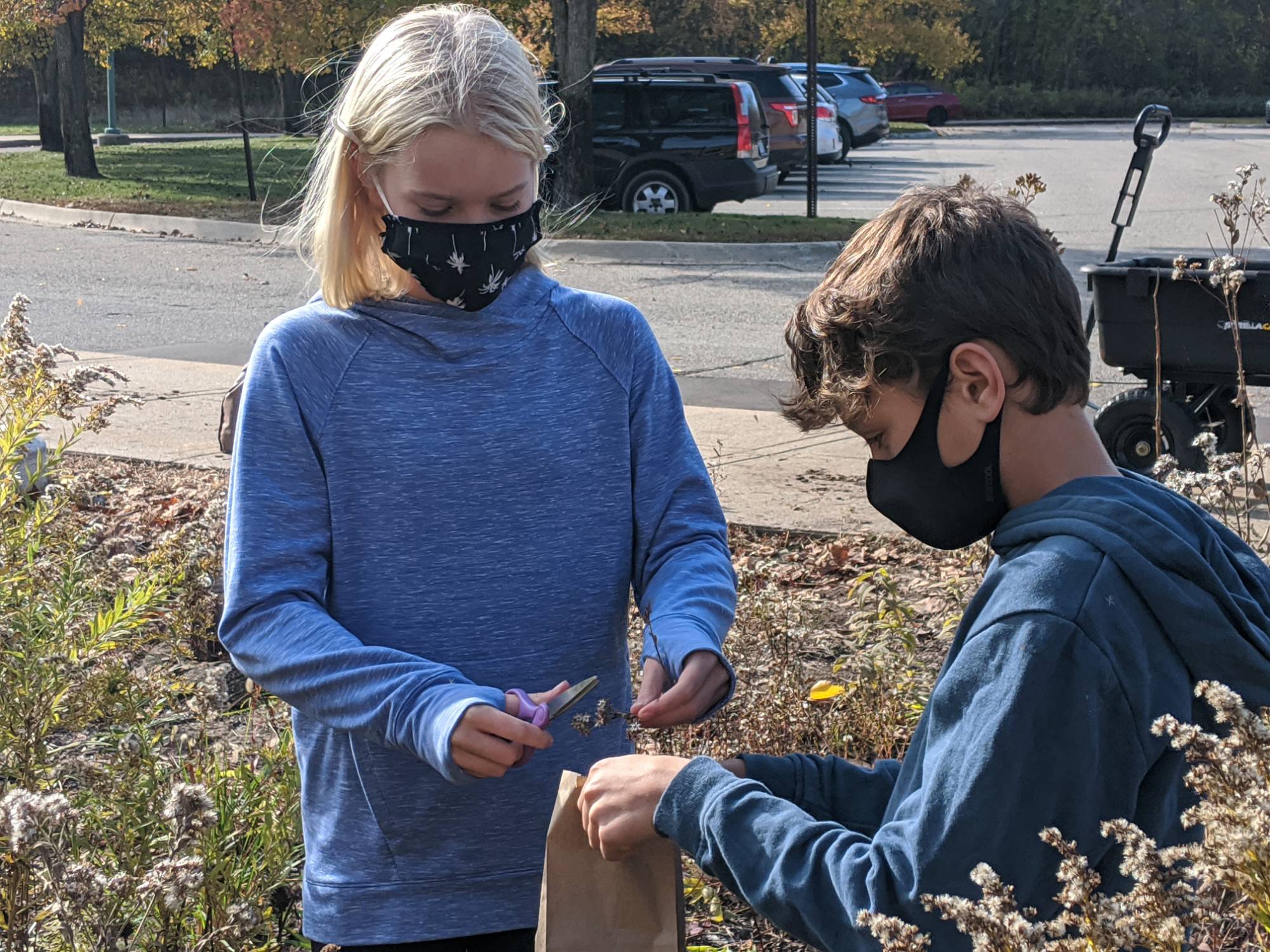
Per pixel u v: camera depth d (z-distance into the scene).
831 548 5.45
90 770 2.62
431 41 1.78
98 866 2.32
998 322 1.40
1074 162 30.72
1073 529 1.36
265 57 21.17
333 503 1.83
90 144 26.45
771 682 3.54
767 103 24.56
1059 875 1.25
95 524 3.76
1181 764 1.37
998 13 63.62
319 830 1.92
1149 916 1.27
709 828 1.51
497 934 1.92
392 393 1.85
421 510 1.84
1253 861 1.26
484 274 1.82
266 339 1.87
